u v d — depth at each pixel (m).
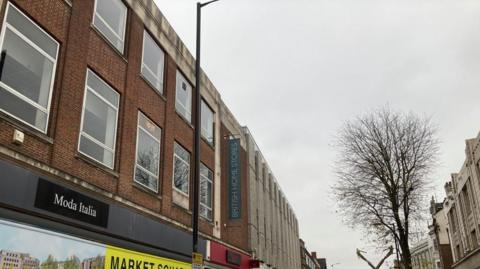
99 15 13.20
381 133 24.62
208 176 20.89
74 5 11.66
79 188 11.09
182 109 18.78
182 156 18.19
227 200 22.67
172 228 15.75
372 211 24.34
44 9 10.59
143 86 15.08
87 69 12.16
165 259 15.03
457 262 40.25
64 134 10.76
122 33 14.45
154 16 16.53
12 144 9.16
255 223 28.41
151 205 14.76
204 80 21.69
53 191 10.06
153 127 15.73
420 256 72.50
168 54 17.48
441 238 61.34
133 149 13.95
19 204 9.08
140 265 13.43
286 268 40.62
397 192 23.69
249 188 27.50
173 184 16.91
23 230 9.20
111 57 13.30
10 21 9.65
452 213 42.84
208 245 19.17
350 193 24.80
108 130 12.99
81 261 10.85
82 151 11.68
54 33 10.86
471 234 33.56
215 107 22.91
